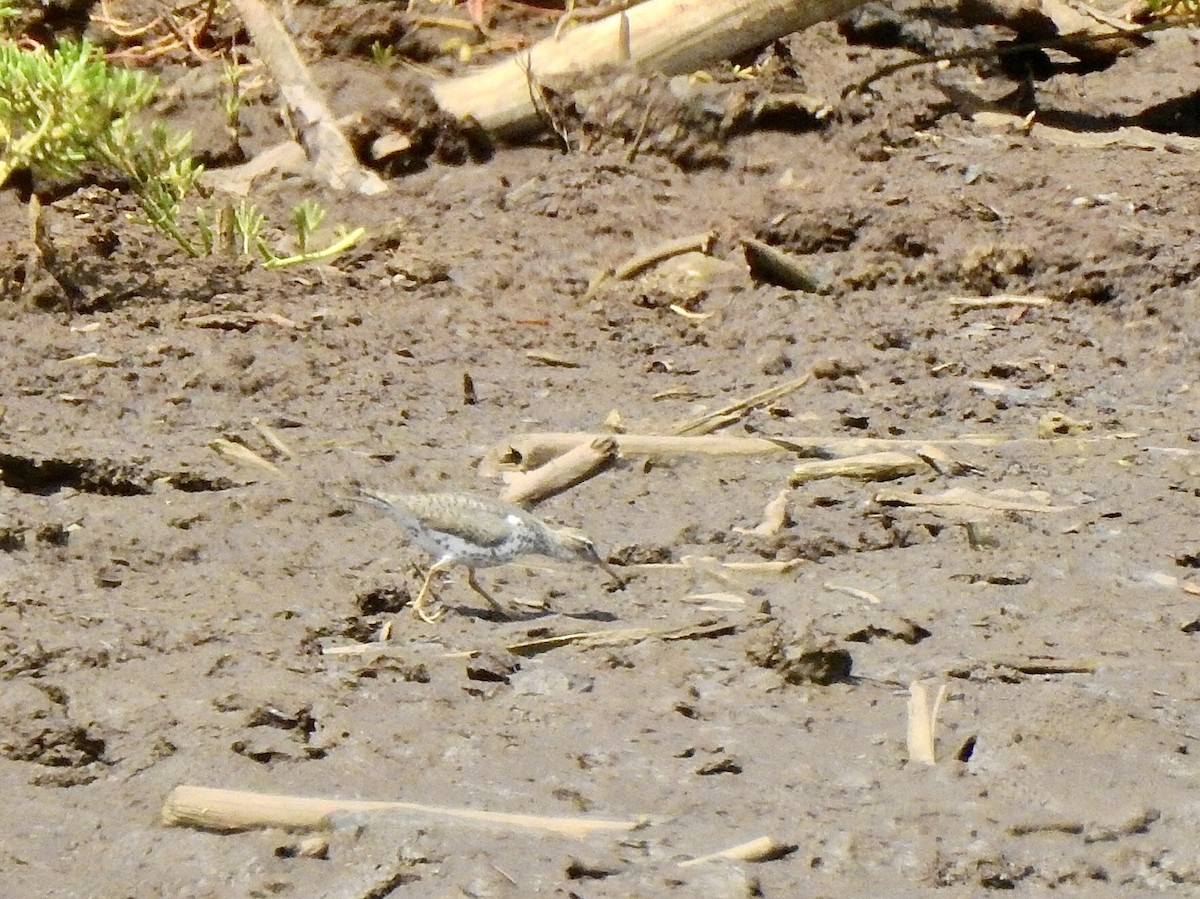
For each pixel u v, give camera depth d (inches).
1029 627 127.2
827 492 138.7
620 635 125.4
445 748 118.5
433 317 161.3
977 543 133.9
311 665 123.1
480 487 138.9
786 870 113.2
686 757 118.3
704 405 150.6
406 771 117.4
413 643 125.1
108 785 116.5
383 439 144.1
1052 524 135.6
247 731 118.7
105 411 146.0
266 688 120.8
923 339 160.7
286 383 150.3
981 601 129.0
